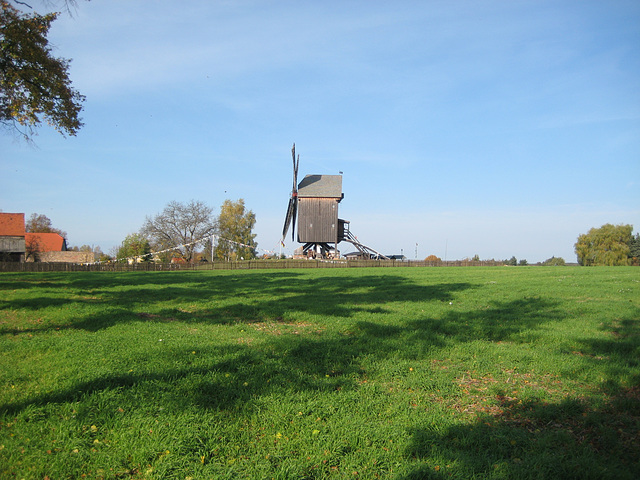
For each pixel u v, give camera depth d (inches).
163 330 519.8
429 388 329.7
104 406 271.9
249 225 4047.7
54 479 200.2
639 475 212.7
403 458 229.3
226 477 205.0
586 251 3659.0
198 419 260.4
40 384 308.3
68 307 671.1
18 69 836.6
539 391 319.3
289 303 770.2
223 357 386.6
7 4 786.2
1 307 667.4
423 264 2997.0
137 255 3265.3
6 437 232.4
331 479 209.6
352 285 1141.1
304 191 2842.0
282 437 246.8
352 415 276.7
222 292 967.0
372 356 405.1
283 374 346.6
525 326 553.9
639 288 952.9
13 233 2999.5
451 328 541.3
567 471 216.5
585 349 447.5
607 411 286.8
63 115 907.4
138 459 218.2
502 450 235.9
